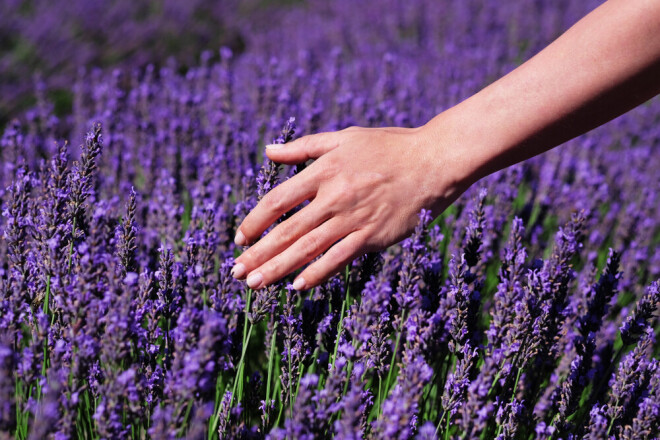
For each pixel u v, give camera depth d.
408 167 1.20
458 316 1.22
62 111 2.73
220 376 1.25
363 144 1.21
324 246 1.21
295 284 1.21
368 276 1.25
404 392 1.12
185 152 1.69
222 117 1.89
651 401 1.19
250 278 1.20
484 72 2.64
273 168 1.25
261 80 2.01
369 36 3.39
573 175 1.94
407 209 1.20
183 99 1.95
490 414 1.20
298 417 1.11
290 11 4.30
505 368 1.21
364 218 1.20
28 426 1.14
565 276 1.25
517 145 1.18
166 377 1.19
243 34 3.86
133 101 2.07
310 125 1.73
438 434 1.24
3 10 3.62
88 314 1.13
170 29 3.75
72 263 1.22
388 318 1.21
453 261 1.22
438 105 2.27
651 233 1.65
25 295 1.17
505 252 1.29
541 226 1.68
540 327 1.24
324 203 1.20
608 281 1.28
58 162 1.21
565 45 1.16
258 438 1.21
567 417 1.27
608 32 1.14
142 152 1.79
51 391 1.05
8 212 1.20
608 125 2.38
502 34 3.43
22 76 2.99
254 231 1.23
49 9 3.70
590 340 1.28
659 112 2.48
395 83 2.35
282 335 1.29
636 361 1.22
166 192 1.55
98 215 1.12
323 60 3.06
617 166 1.98
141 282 1.21
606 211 1.91
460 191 1.21
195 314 1.12
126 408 1.13
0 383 1.07
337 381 1.12
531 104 1.17
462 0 3.79
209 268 1.28
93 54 3.26
